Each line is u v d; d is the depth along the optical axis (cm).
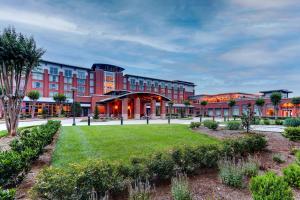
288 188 346
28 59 1314
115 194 421
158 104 6450
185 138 1190
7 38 1238
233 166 528
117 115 4628
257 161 650
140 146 937
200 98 8894
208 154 589
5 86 1276
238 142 730
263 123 2598
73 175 373
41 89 5712
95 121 3272
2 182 425
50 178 353
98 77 6900
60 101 5231
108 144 988
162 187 471
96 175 386
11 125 1273
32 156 538
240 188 471
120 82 7312
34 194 353
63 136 1281
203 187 473
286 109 5291
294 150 832
